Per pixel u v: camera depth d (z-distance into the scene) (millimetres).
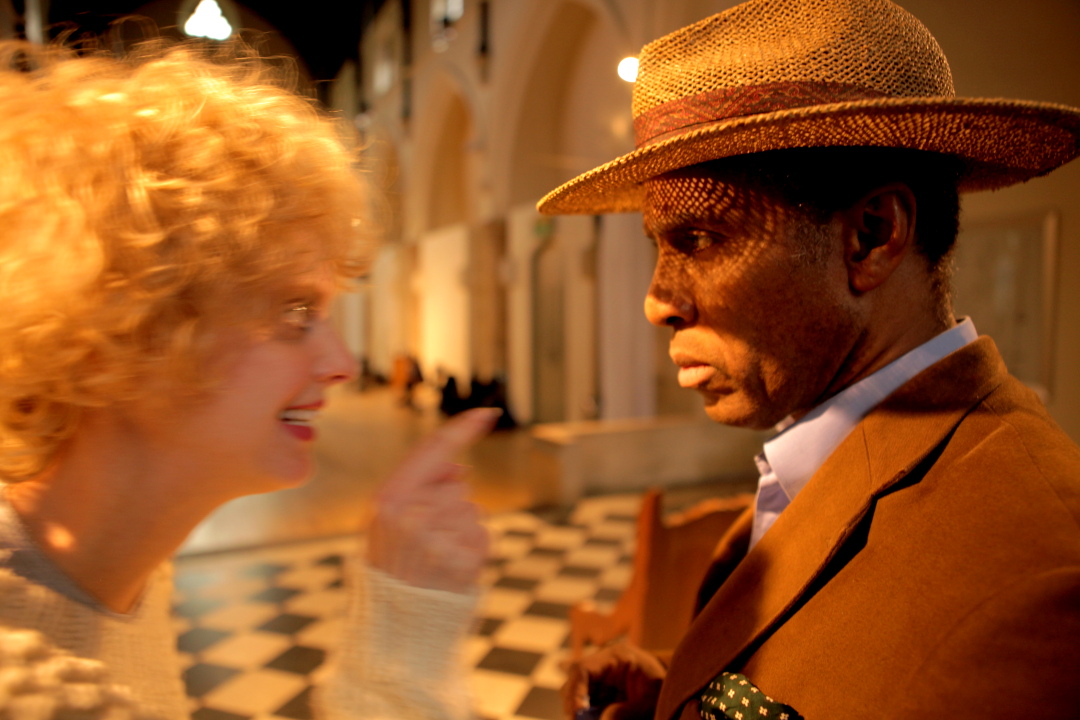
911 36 687
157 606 670
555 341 10477
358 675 502
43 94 513
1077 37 3889
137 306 454
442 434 570
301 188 525
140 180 466
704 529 2102
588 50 10234
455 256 13656
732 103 686
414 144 16078
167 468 519
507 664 3230
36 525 532
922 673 549
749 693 661
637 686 1104
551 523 5371
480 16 11938
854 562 658
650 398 8219
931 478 644
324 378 558
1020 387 715
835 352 734
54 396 475
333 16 19391
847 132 657
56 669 436
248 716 2803
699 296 757
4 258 455
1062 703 484
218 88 556
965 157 747
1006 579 534
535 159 11414
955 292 809
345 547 4840
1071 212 4133
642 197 930
